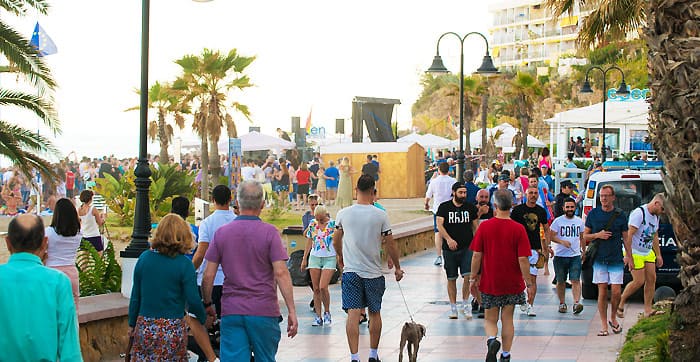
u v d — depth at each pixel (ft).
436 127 373.81
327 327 44.98
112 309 37.40
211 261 26.78
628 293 42.80
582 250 45.21
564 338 41.39
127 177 102.27
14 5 59.72
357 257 34.42
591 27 67.41
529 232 47.50
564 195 65.67
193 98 128.06
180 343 26.08
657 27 25.77
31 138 61.41
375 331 34.78
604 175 54.13
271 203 118.11
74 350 19.29
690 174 25.11
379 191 159.12
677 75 25.08
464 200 46.78
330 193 134.72
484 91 199.93
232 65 128.36
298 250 59.93
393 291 57.82
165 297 25.93
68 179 120.47
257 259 26.45
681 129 25.08
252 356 27.20
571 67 310.45
